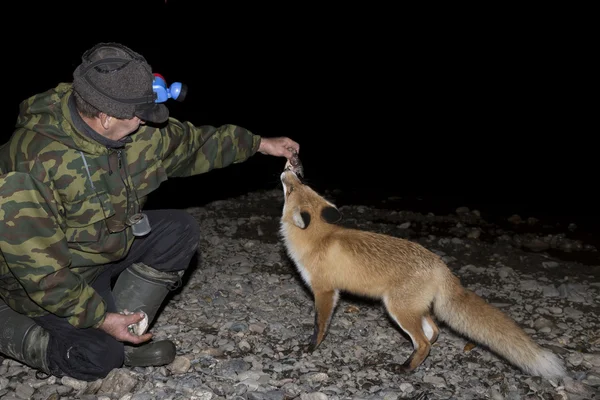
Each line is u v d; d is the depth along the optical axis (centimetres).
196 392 340
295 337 438
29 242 278
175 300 494
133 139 314
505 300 534
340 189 1077
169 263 368
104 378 348
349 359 408
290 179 466
